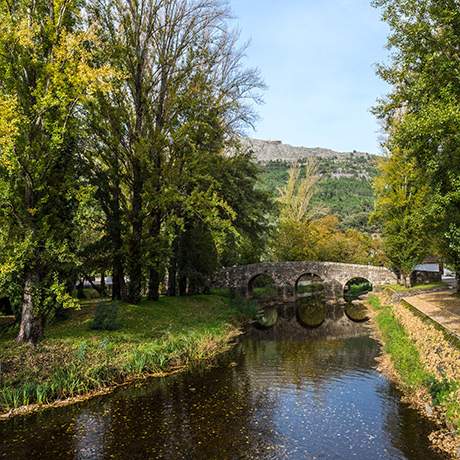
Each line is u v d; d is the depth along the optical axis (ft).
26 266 55.31
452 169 49.96
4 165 50.16
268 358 70.33
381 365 63.72
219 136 97.50
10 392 45.57
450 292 114.21
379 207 126.41
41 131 55.47
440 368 49.14
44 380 49.16
